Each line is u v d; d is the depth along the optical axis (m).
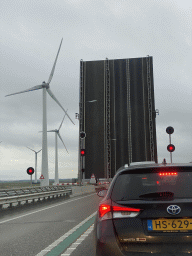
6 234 7.94
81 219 10.77
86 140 52.97
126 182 3.77
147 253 3.24
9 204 14.95
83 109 53.34
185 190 3.48
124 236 3.34
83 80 53.62
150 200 3.40
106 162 52.50
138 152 52.22
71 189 26.03
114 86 53.47
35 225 9.48
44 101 39.44
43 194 19.20
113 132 52.94
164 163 4.19
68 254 5.71
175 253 3.19
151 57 52.91
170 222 3.28
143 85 52.91
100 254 3.40
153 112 52.25
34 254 5.76
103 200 3.73
